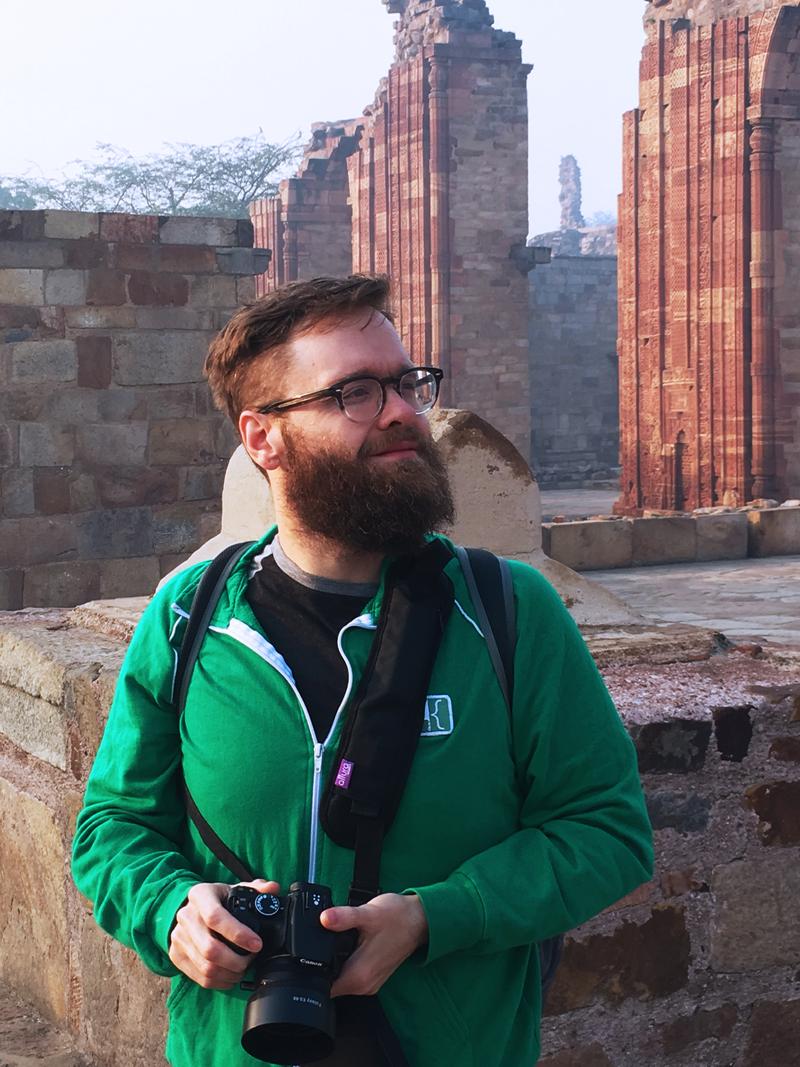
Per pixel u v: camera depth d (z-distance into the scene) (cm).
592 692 200
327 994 165
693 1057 329
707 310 2536
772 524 1422
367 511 185
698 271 2552
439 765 183
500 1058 191
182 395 1276
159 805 200
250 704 187
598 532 1345
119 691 205
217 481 1296
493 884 180
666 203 2616
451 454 440
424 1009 183
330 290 191
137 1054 343
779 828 332
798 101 2447
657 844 321
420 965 181
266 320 193
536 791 194
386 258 3491
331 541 193
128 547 1268
